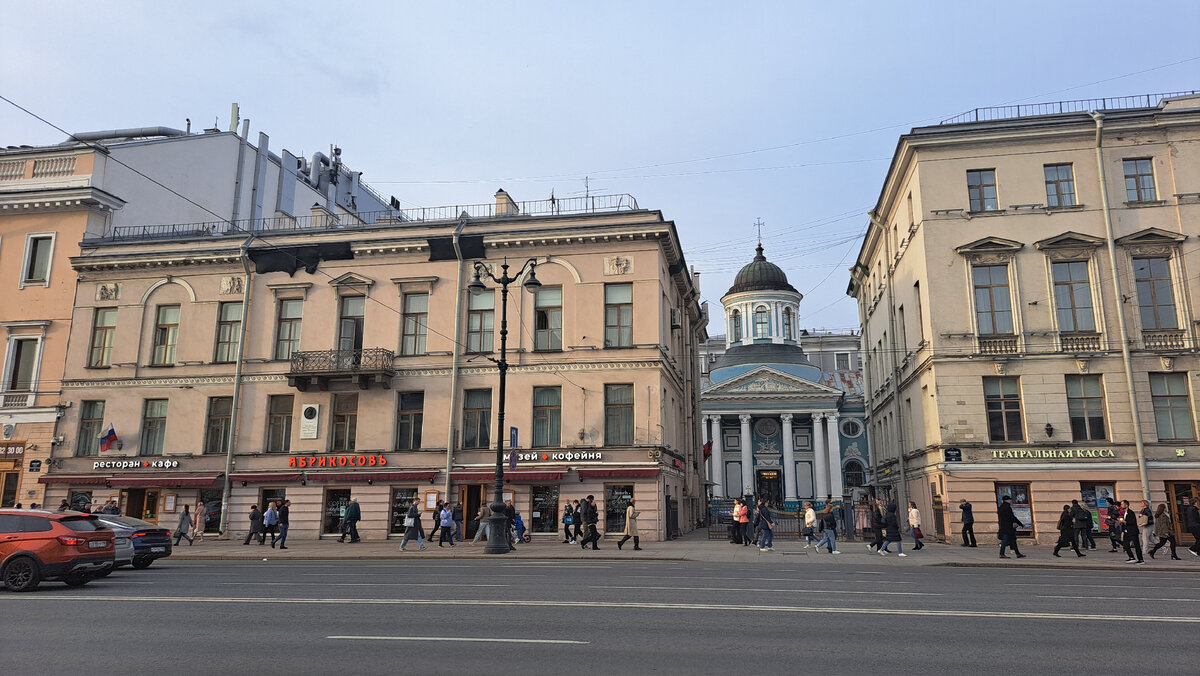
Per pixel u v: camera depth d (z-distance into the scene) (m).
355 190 57.06
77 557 14.09
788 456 62.16
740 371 65.50
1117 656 7.96
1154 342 26.94
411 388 31.17
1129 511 21.05
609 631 9.20
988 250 28.23
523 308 31.17
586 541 25.30
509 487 29.69
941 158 29.25
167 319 34.00
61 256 34.84
